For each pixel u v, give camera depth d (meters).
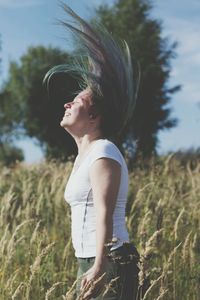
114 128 3.90
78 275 3.83
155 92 33.06
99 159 3.65
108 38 3.93
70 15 3.98
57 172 10.82
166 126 33.19
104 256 3.56
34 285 5.60
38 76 38.59
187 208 8.55
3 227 6.88
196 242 5.86
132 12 34.62
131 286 3.73
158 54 33.88
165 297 5.49
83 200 3.72
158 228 5.97
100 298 3.68
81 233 3.75
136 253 3.79
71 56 4.00
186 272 5.90
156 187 8.91
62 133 34.06
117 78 3.87
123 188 3.73
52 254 6.17
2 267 5.39
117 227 3.69
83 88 4.04
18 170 12.59
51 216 8.37
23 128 38.56
